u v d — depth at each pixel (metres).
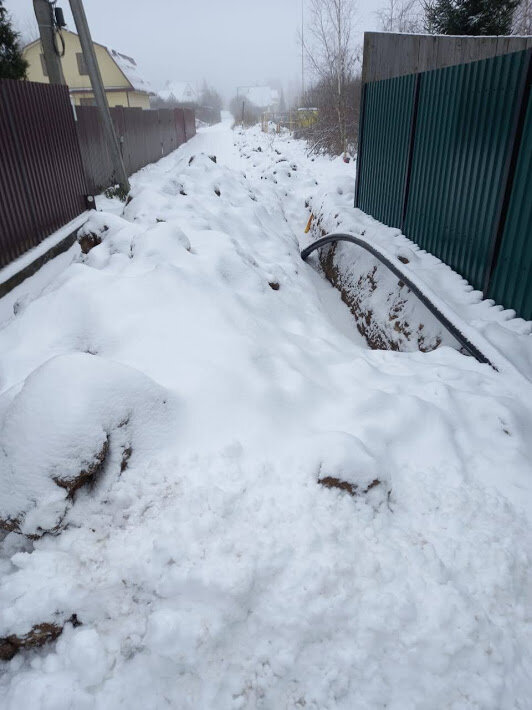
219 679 1.81
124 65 36.91
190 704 1.77
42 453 2.16
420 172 5.96
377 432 2.81
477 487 2.60
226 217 7.02
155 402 2.57
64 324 3.40
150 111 19.03
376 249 5.46
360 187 8.54
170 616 1.84
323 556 2.12
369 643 1.91
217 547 2.06
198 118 72.12
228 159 21.00
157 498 2.31
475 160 4.66
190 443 2.59
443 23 12.17
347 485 2.41
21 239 6.52
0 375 3.12
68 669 1.82
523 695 1.80
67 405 2.24
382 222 7.46
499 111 4.20
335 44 19.41
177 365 3.04
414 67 8.04
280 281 5.26
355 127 18.55
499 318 4.14
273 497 2.35
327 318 5.23
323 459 2.47
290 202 11.86
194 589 1.94
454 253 5.18
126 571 2.04
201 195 7.70
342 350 4.14
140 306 3.48
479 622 1.95
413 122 6.04
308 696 1.81
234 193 9.00
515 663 1.87
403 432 2.86
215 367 3.01
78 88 34.59
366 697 1.80
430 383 3.28
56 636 1.95
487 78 4.38
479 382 3.39
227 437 2.63
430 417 2.94
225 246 4.87
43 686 1.75
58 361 2.42
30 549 2.27
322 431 2.79
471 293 4.62
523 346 3.73
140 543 2.12
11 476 2.18
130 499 2.29
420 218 6.02
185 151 25.03
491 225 4.41
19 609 1.90
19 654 1.94
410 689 1.81
